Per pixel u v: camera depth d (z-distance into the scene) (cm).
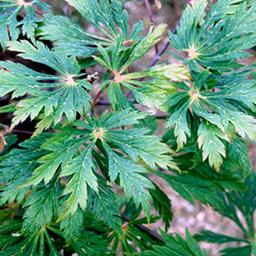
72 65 76
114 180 74
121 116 75
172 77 75
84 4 80
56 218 77
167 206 88
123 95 76
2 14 81
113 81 76
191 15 81
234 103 76
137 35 81
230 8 79
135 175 73
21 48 76
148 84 75
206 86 77
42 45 77
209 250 198
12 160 78
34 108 72
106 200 76
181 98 76
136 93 75
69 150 73
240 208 111
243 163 81
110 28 80
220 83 78
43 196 77
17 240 82
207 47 79
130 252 87
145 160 73
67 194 76
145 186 73
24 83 73
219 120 75
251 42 77
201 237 110
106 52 76
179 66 75
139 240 88
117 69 76
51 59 76
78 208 76
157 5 94
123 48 77
